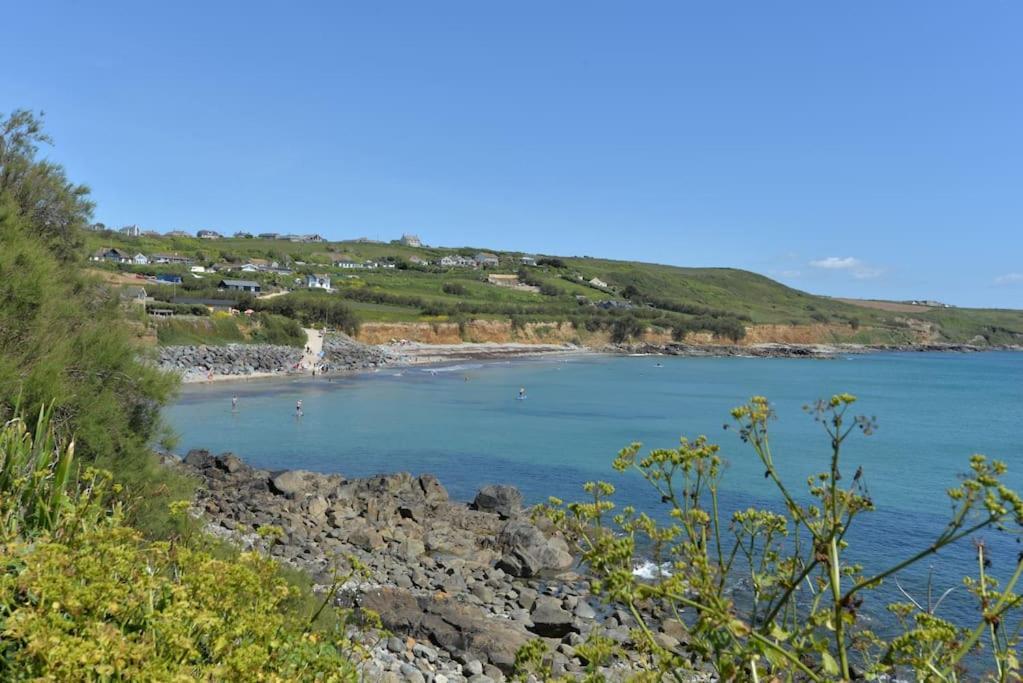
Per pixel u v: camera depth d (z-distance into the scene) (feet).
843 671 8.72
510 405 202.80
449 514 87.92
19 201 55.16
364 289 452.76
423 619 48.98
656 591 9.44
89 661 11.95
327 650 18.22
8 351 38.37
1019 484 113.29
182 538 30.76
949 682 9.53
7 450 26.89
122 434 42.34
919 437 163.94
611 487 11.96
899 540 73.72
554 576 69.56
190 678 12.09
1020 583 56.85
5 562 15.58
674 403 216.95
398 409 187.93
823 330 598.75
